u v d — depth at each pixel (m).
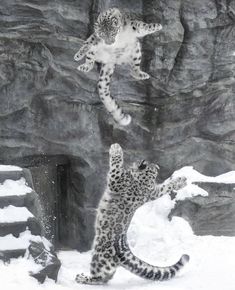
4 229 8.12
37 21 10.34
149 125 11.67
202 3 11.43
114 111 7.11
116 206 7.61
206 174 12.23
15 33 10.26
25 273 7.25
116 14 6.40
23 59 10.45
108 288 7.39
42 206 11.16
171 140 11.84
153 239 10.58
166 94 11.62
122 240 7.64
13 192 8.97
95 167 11.32
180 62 11.55
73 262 9.66
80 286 7.48
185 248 10.02
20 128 10.62
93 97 11.09
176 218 10.90
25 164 10.91
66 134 10.98
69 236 11.60
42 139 10.84
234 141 12.33
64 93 10.84
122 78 11.26
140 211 11.23
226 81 12.01
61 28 10.57
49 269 7.50
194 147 12.05
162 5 11.17
